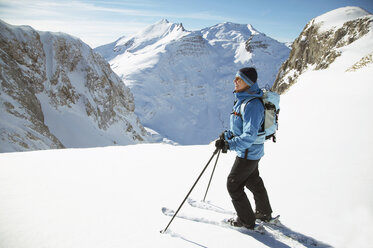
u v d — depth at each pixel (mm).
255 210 3236
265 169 5176
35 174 5051
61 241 2695
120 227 3025
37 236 2775
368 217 2977
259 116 2795
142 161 6422
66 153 7520
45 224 3039
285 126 9359
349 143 5918
